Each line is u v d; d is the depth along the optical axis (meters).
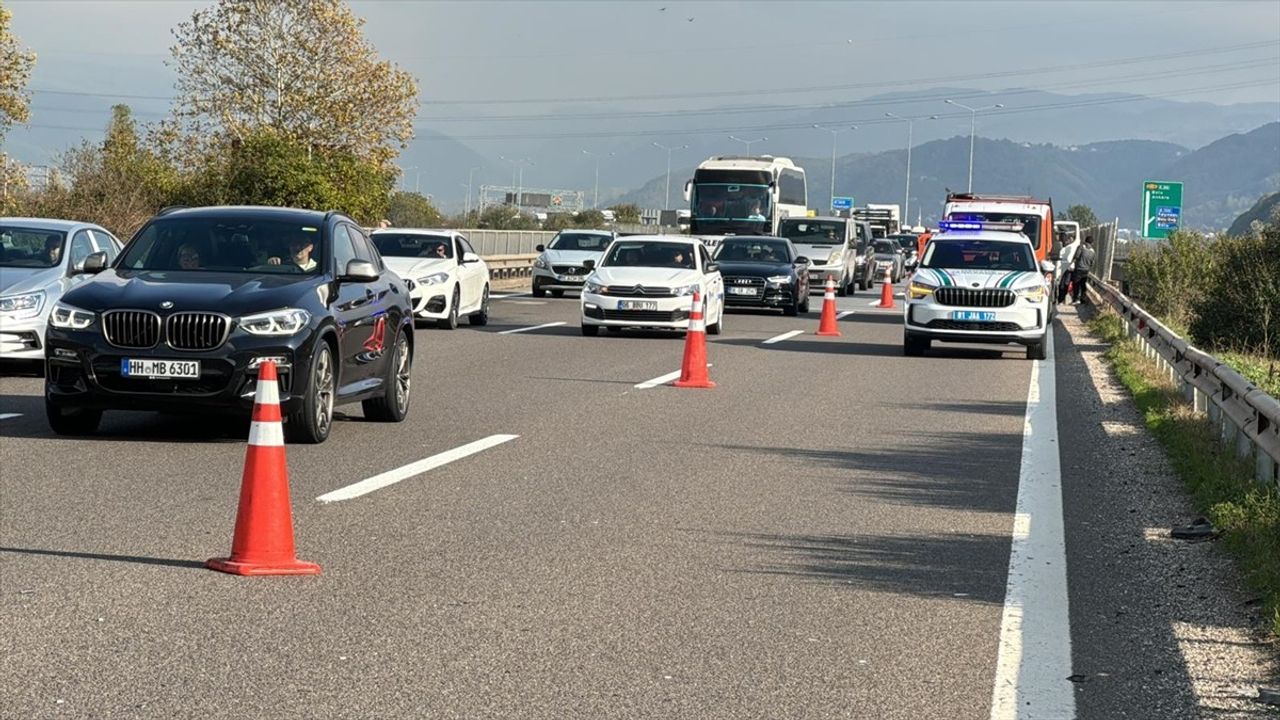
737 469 12.14
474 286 29.52
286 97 56.38
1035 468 12.65
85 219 37.78
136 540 8.75
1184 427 14.42
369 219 49.09
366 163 53.03
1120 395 19.06
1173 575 8.62
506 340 25.73
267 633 6.88
